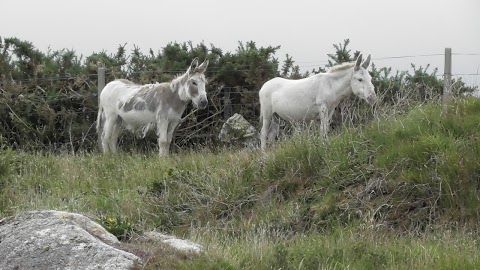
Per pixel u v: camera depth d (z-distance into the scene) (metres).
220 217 14.55
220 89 23.33
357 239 11.87
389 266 10.27
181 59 24.75
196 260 9.80
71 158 19.62
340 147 15.18
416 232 12.52
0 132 23.05
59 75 24.72
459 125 14.70
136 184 16.84
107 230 11.05
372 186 13.75
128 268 9.43
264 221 13.71
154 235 11.30
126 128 22.06
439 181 13.26
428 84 21.06
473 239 11.80
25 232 10.34
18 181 16.98
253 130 21.92
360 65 19.12
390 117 16.14
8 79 24.00
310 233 12.96
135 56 25.45
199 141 22.89
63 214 10.94
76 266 9.52
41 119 23.20
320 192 14.28
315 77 19.80
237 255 10.52
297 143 15.83
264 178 15.27
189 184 15.66
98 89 23.20
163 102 21.14
